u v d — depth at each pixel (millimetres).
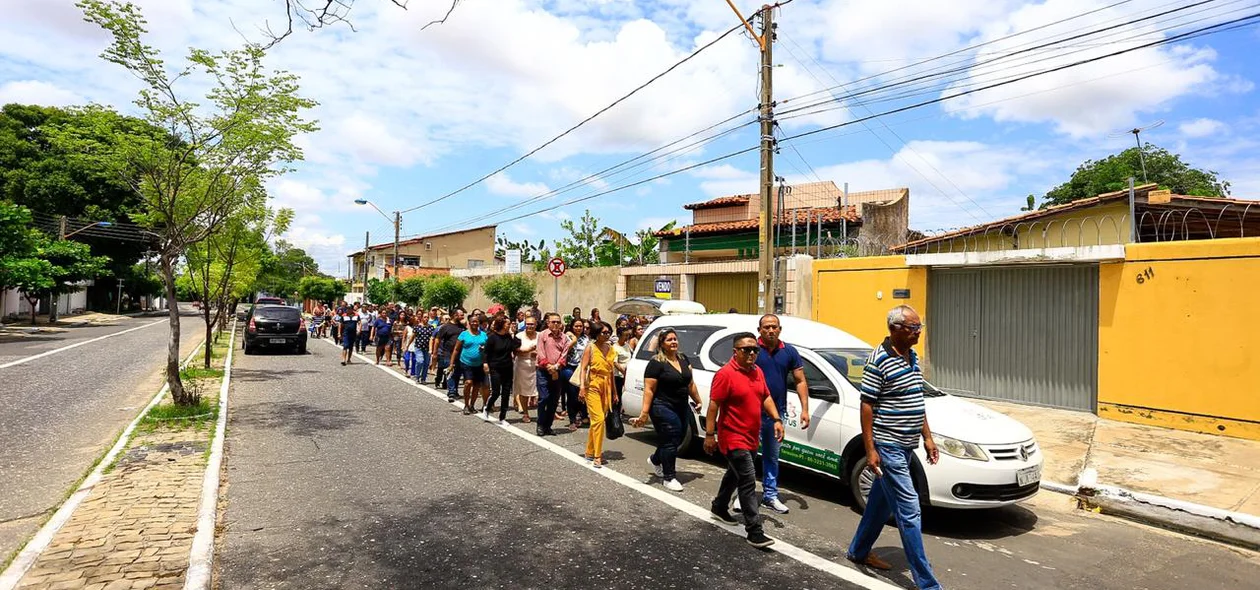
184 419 8898
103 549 4512
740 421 5141
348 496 6020
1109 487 6535
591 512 5730
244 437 8289
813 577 4488
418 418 9891
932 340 12133
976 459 5449
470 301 29078
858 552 4730
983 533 5625
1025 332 11062
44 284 27594
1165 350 9422
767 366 6129
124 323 37969
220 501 5809
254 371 15375
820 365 6605
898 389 4332
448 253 52062
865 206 18469
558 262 15312
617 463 7562
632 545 4980
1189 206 11281
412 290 31500
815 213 21234
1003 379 11305
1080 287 10469
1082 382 10453
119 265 48875
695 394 6684
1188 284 9234
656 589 4234
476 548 4844
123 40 8516
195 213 10469
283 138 10312
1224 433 8875
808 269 13703
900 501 4266
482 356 10047
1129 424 9617
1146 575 4812
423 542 4941
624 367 9164
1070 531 5773
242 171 10555
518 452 7918
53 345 20984
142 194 10875
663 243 25734
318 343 26406
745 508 5031
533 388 10047
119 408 10047
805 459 6445
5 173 38156
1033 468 5641
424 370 14164
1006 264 11023
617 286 19578
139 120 9305
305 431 8734
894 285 12508
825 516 5859
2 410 9461
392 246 52625
